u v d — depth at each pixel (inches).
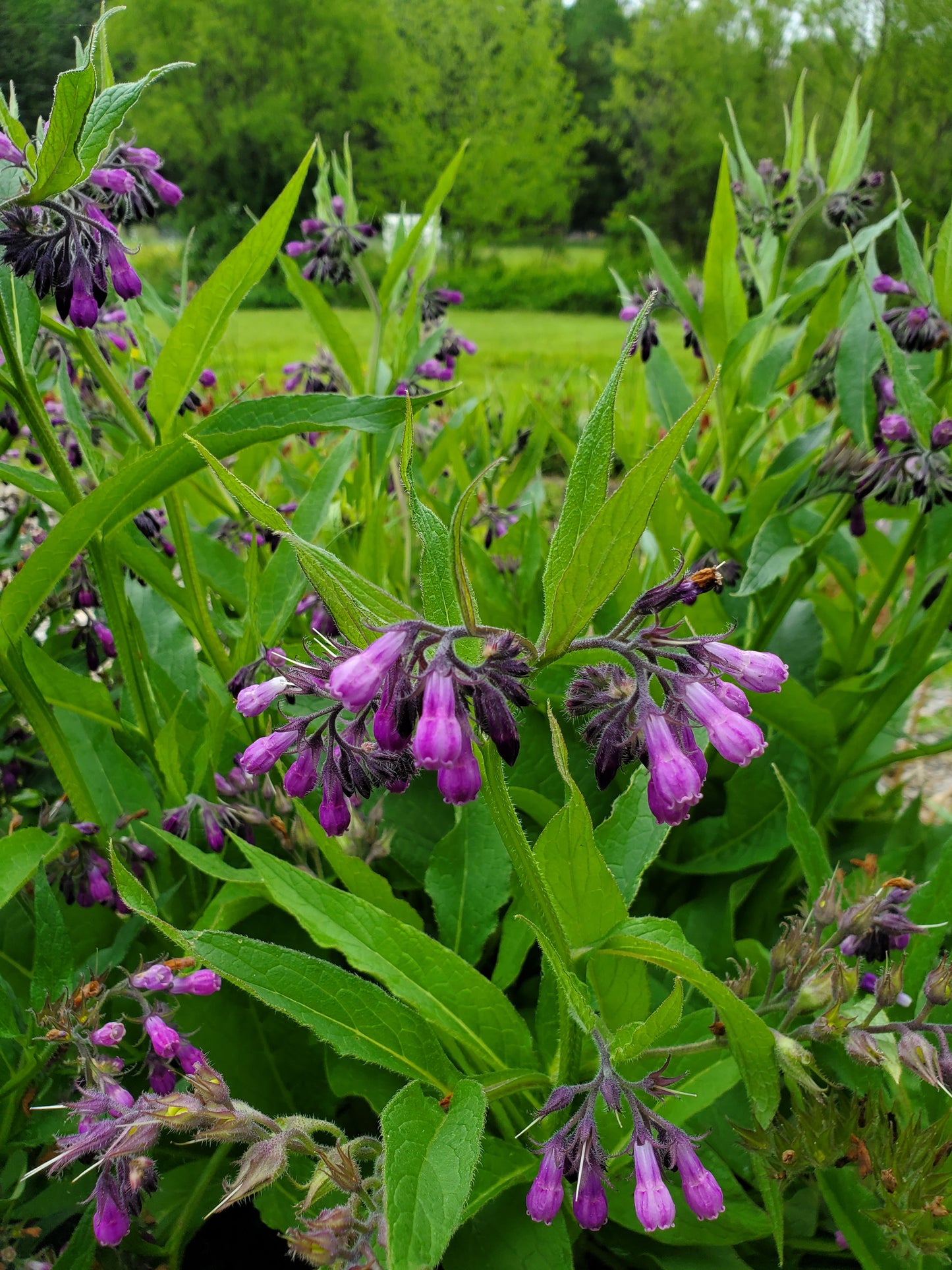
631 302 16.3
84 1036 9.2
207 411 17.1
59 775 10.9
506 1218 9.6
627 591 15.0
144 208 10.4
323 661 7.5
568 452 16.5
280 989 8.1
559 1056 9.1
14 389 9.9
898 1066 8.7
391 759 7.5
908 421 12.6
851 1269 10.7
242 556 17.7
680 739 7.1
